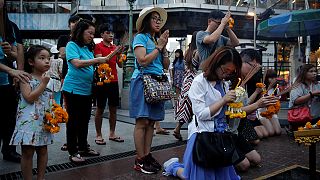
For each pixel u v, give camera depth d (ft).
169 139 16.66
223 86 8.23
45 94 9.07
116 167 11.60
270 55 60.18
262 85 10.07
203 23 51.44
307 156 12.91
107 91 15.34
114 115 16.12
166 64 11.77
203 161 7.47
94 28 12.60
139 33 11.15
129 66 33.27
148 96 10.55
